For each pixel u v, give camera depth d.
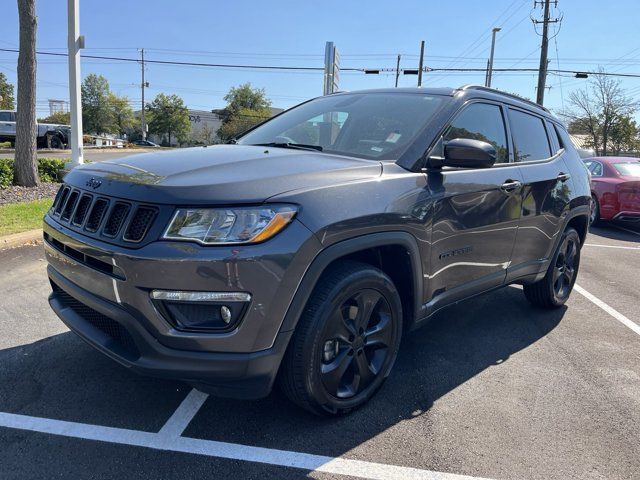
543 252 4.47
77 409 2.94
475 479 2.48
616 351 4.10
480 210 3.49
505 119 4.04
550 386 3.46
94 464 2.48
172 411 2.95
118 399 3.05
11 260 5.84
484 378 3.54
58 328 4.05
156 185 2.45
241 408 3.00
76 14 11.55
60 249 2.93
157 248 2.31
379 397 3.20
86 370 3.38
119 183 2.61
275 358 2.45
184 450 2.61
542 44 28.95
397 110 3.55
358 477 2.46
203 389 2.55
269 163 2.77
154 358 2.40
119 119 94.19
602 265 7.30
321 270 2.51
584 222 5.16
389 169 2.96
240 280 2.29
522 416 3.06
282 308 2.40
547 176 4.32
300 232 2.40
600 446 2.79
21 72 10.52
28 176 10.72
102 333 2.71
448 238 3.25
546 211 4.34
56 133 27.06
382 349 3.06
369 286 2.81
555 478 2.51
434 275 3.21
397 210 2.82
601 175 11.25
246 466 2.51
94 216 2.66
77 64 11.84
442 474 2.50
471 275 3.59
